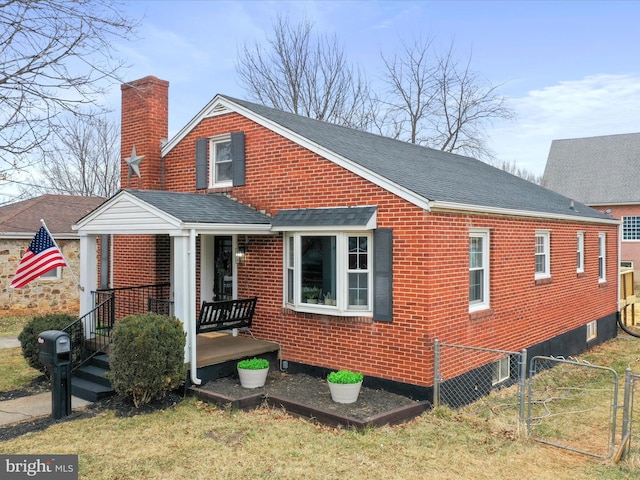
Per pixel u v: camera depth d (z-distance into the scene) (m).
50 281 19.22
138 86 12.74
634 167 33.06
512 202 10.83
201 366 9.03
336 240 9.23
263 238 10.51
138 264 12.71
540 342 11.83
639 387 10.36
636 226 31.64
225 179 11.56
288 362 10.09
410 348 8.38
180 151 12.28
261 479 5.82
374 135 14.55
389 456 6.46
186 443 6.81
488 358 9.76
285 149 10.20
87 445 6.75
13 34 7.72
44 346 7.97
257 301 10.59
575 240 13.84
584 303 14.46
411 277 8.37
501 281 10.22
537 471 6.18
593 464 6.43
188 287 8.92
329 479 5.85
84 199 24.20
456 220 8.86
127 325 8.24
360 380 8.11
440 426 7.53
